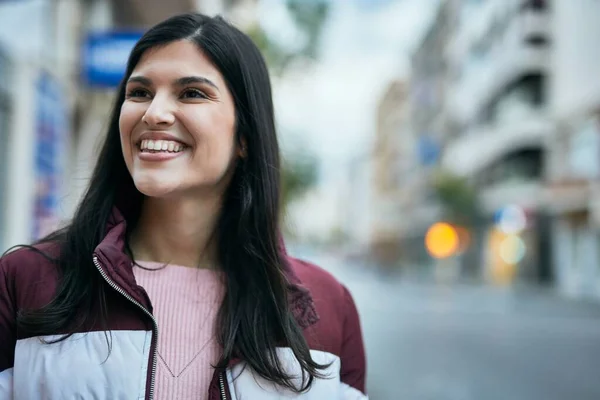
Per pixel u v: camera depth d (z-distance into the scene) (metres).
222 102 1.25
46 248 1.23
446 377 7.16
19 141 6.99
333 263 73.25
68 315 1.11
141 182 1.20
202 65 1.24
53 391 1.07
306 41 7.95
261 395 1.18
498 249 29.80
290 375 1.21
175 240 1.34
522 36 26.20
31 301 1.14
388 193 60.47
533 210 26.56
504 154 28.20
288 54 8.01
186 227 1.33
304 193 10.48
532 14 26.06
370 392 6.16
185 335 1.23
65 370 1.08
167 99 1.22
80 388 1.08
